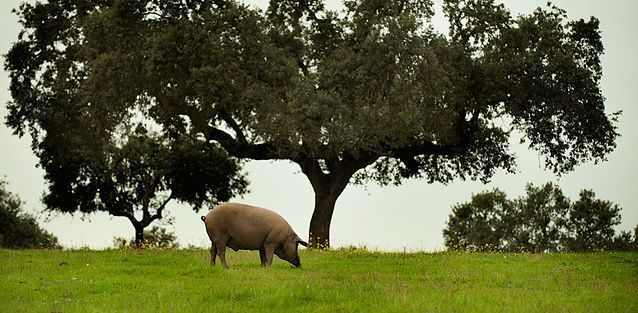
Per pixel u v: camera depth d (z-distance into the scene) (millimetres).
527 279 33656
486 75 64250
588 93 66000
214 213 37188
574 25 68438
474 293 28531
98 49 61625
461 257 44031
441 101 64188
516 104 67188
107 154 85000
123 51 60469
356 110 57469
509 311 24906
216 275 33938
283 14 67625
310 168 67500
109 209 87312
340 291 28828
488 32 66062
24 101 68938
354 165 67750
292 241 38156
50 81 69375
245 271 35000
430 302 26281
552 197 111625
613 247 107250
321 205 67812
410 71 58594
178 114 63719
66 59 68250
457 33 66250
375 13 64438
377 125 57344
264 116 57719
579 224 109375
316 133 57281
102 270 35781
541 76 65562
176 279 32594
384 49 58250
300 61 66250
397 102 57688
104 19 60188
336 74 59625
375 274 35250
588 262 41625
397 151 69062
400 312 24828
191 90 59500
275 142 60094
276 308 26047
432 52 58969
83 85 63906
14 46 68062
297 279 32344
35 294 28438
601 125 66812
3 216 109938
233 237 37219
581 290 30156
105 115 63344
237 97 58562
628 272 36906
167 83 60625
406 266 39125
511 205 113812
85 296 28172
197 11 62031
